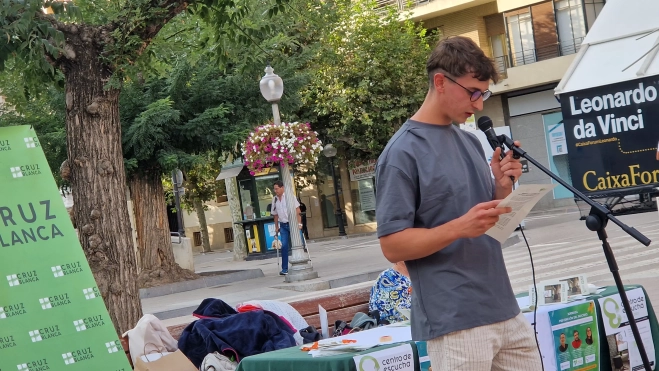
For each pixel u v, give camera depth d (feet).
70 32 25.99
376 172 11.48
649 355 19.56
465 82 11.23
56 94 59.57
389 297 23.57
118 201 26.04
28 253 17.57
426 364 16.43
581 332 18.37
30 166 18.22
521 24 112.68
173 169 62.95
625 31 31.96
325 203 132.26
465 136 11.96
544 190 10.75
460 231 10.59
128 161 61.72
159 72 37.91
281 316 23.43
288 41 60.64
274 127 55.67
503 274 11.41
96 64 26.07
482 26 115.75
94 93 25.94
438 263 11.10
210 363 20.77
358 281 54.39
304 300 24.84
